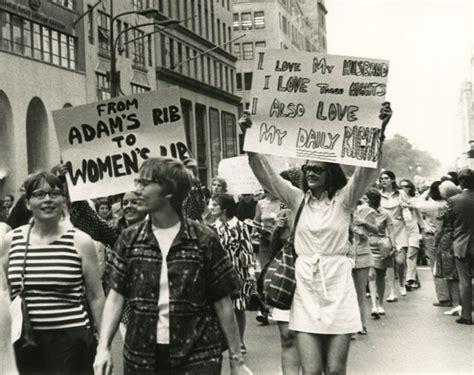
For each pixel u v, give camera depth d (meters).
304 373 5.52
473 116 109.44
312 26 120.88
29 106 36.25
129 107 6.78
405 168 178.75
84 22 40.59
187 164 6.80
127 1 47.03
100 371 4.25
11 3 33.47
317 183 5.72
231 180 15.60
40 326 4.99
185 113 59.72
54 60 37.56
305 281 5.59
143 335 4.17
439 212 12.50
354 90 5.98
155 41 53.16
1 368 4.00
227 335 4.31
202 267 4.24
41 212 5.05
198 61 63.69
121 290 4.32
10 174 33.47
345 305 5.54
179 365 4.14
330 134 5.95
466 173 11.03
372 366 8.41
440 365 8.38
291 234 5.79
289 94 6.03
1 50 32.72
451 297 12.77
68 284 5.03
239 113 79.25
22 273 5.02
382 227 12.30
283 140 6.00
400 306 13.34
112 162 6.75
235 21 86.56
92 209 6.60
